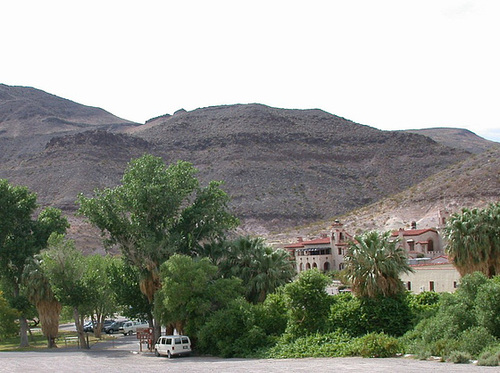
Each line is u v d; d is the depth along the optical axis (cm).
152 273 4853
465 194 10344
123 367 3278
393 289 3612
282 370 2553
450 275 4616
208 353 4159
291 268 4728
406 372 2216
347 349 3231
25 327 6400
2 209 6512
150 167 5266
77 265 5434
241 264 4681
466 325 2942
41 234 6844
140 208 5041
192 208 5272
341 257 8338
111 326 7806
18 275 6538
